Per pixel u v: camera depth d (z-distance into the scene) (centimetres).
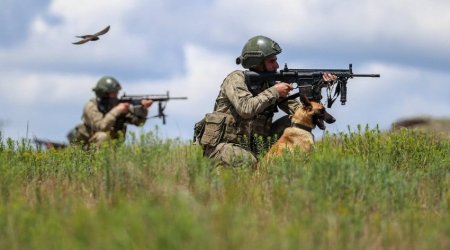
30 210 1183
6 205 1269
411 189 1337
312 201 1210
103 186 1390
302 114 1697
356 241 1023
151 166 1419
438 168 1535
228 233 927
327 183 1279
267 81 1744
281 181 1389
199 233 892
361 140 1717
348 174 1316
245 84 1739
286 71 1752
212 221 967
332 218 1074
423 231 1085
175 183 1402
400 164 1656
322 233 1016
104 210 1056
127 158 1420
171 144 1579
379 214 1204
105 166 1400
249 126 1747
